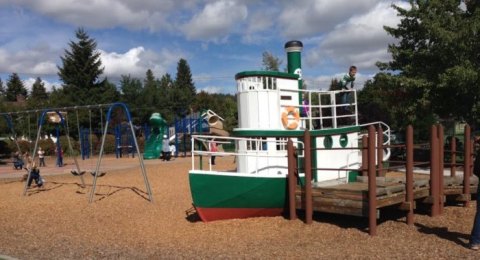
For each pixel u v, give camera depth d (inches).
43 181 740.7
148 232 383.9
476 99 615.5
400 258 278.7
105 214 470.3
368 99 1469.0
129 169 950.4
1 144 1759.4
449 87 613.3
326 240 331.6
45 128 1833.2
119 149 1515.7
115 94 2556.6
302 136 414.6
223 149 1342.3
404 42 700.7
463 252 289.1
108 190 642.2
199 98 2989.7
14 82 4092.0
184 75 4564.5
